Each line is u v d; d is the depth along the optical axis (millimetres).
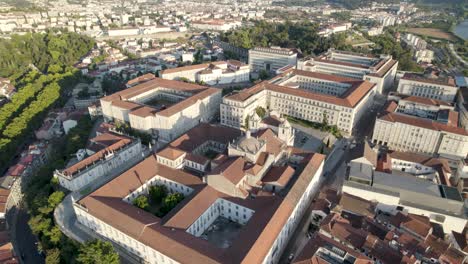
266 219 132875
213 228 151875
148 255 130750
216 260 114938
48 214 162250
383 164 183375
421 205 151500
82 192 174875
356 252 117688
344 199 152125
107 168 192625
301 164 174500
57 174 179750
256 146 169125
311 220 151500
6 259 137750
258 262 117062
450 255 129000
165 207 154000
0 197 180250
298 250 141875
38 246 151750
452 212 147500
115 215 138500
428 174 183875
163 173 173250
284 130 191875
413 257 118812
